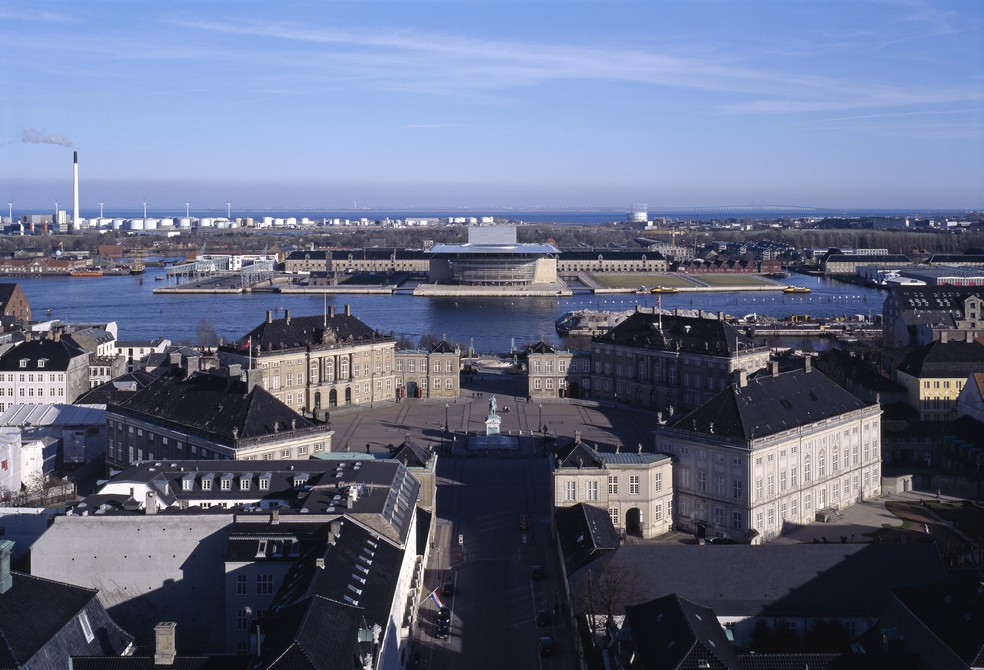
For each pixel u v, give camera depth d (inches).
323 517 6343.5
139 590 6397.6
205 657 4717.0
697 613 5260.8
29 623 4699.8
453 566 7652.6
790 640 5816.9
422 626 6574.8
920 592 5482.3
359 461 7751.0
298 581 5497.1
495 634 6451.8
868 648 5428.2
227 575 6151.6
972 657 4702.3
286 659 4323.3
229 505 7224.4
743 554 6333.7
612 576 6102.4
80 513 6653.5
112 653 5029.5
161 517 6392.7
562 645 6269.7
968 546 7829.7
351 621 4842.5
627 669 5000.0
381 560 5935.0
